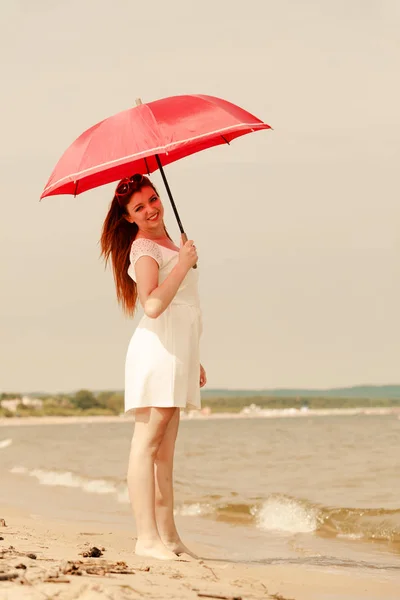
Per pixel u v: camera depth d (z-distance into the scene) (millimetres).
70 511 8078
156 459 4332
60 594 2693
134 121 3900
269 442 23047
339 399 151000
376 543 5871
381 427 37031
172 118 3875
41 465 16219
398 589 3529
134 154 3752
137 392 4066
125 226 4336
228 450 19109
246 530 6707
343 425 42750
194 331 4152
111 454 20109
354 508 7344
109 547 4738
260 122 4043
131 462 4141
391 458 14766
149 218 4180
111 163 3781
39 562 3484
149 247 4102
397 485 9789
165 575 3365
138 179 4184
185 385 4074
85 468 14797
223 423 61906
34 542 4797
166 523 4344
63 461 17469
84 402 129875
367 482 10328
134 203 4160
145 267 4059
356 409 150500
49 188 3986
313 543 5883
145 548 4059
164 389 4027
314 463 14141
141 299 4055
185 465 14438
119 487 10906
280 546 5691
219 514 7762
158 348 4059
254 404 144375
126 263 4375
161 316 4086
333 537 6262
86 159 3881
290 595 3215
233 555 5105
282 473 12188
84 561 3598
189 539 6121
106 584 2955
